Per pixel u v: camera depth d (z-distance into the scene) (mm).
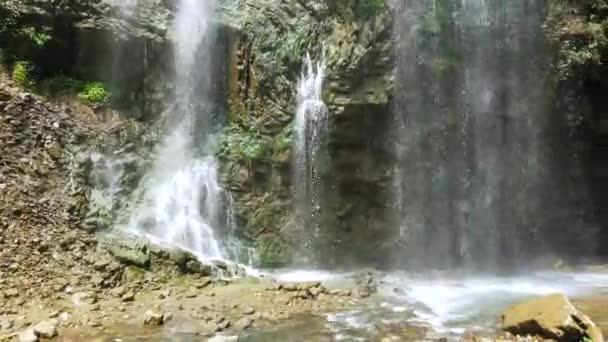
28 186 12406
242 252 14422
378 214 15562
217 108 15742
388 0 15680
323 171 15211
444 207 16078
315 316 10234
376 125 15336
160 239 13031
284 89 15672
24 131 13336
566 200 17875
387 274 14555
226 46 15992
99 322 9484
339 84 15062
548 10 17000
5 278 10305
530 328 9242
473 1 16438
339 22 15781
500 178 16766
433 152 15938
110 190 13461
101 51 15312
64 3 14945
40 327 8938
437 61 15898
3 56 14461
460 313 10734
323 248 15094
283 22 16312
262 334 9219
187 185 14477
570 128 17625
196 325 9492
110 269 11227
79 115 14453
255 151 15031
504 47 16641
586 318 9008
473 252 16328
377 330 9508
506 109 16688
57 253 11320
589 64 16906
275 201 14977
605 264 16953
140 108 15227
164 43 15734
